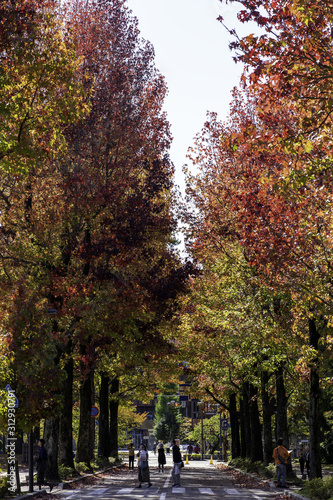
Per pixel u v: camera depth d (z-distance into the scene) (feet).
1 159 47.78
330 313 57.57
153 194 97.19
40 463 85.30
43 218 83.25
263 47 39.81
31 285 72.69
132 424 298.35
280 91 40.63
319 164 46.57
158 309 98.12
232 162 91.09
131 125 94.43
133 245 88.94
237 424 171.32
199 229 95.35
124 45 97.96
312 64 39.73
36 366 65.72
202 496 75.51
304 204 55.06
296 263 58.39
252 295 84.48
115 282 90.12
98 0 100.48
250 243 57.06
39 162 49.57
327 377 76.69
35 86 48.78
